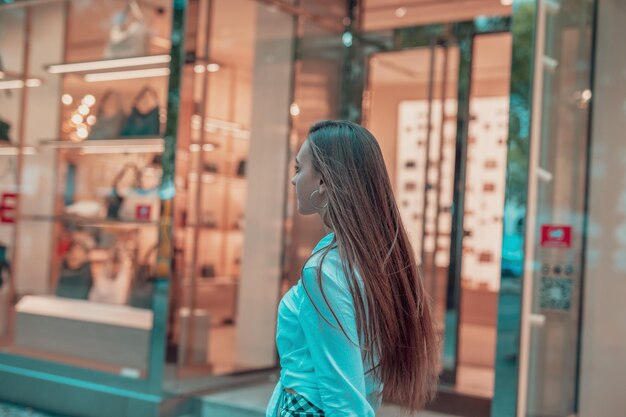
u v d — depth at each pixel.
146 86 5.43
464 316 5.96
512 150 3.98
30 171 6.10
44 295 5.93
